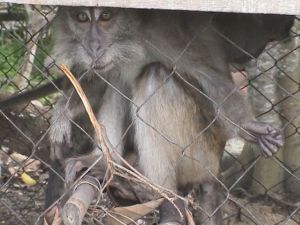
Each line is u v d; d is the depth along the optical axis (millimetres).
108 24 1383
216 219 1465
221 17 1392
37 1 1117
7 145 1795
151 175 1394
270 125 1316
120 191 1308
